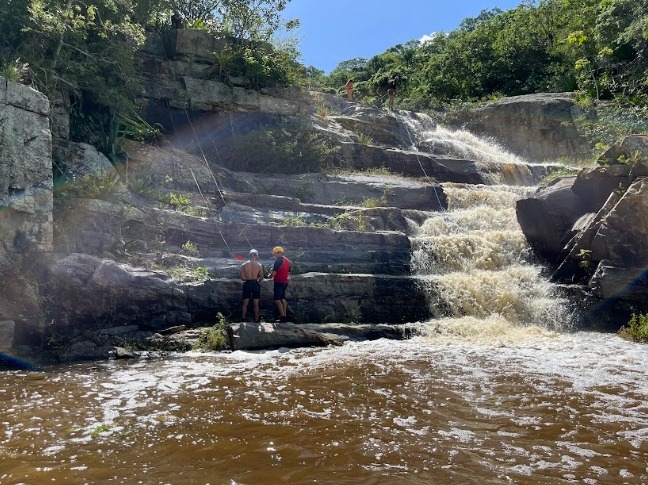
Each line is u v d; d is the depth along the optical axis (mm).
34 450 5324
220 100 21375
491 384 7809
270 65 23172
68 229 11500
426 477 4789
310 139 21156
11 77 10352
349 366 8906
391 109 30812
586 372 8562
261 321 11469
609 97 30922
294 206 16938
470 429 6000
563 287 13445
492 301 13383
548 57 39188
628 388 7641
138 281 10539
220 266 12484
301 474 4840
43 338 9820
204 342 10414
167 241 13273
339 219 16328
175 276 11445
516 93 39031
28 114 10336
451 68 42531
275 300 11570
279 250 11633
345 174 21281
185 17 26453
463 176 23078
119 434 5785
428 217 17781
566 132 29797
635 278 12984
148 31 21734
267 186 18453
